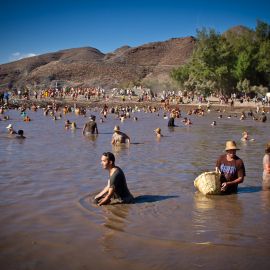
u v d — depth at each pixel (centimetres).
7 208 888
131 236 723
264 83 9212
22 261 615
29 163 1509
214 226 786
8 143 2178
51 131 2992
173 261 617
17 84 18150
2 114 5384
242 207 929
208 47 8906
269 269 591
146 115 5888
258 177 1295
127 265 602
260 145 2264
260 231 758
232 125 4103
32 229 754
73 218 823
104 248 666
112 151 1911
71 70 18712
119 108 7056
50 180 1196
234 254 645
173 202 966
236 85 8988
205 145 2212
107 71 18762
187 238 715
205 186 1038
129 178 1264
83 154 1783
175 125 3938
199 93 9012
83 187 1108
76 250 657
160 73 18750
